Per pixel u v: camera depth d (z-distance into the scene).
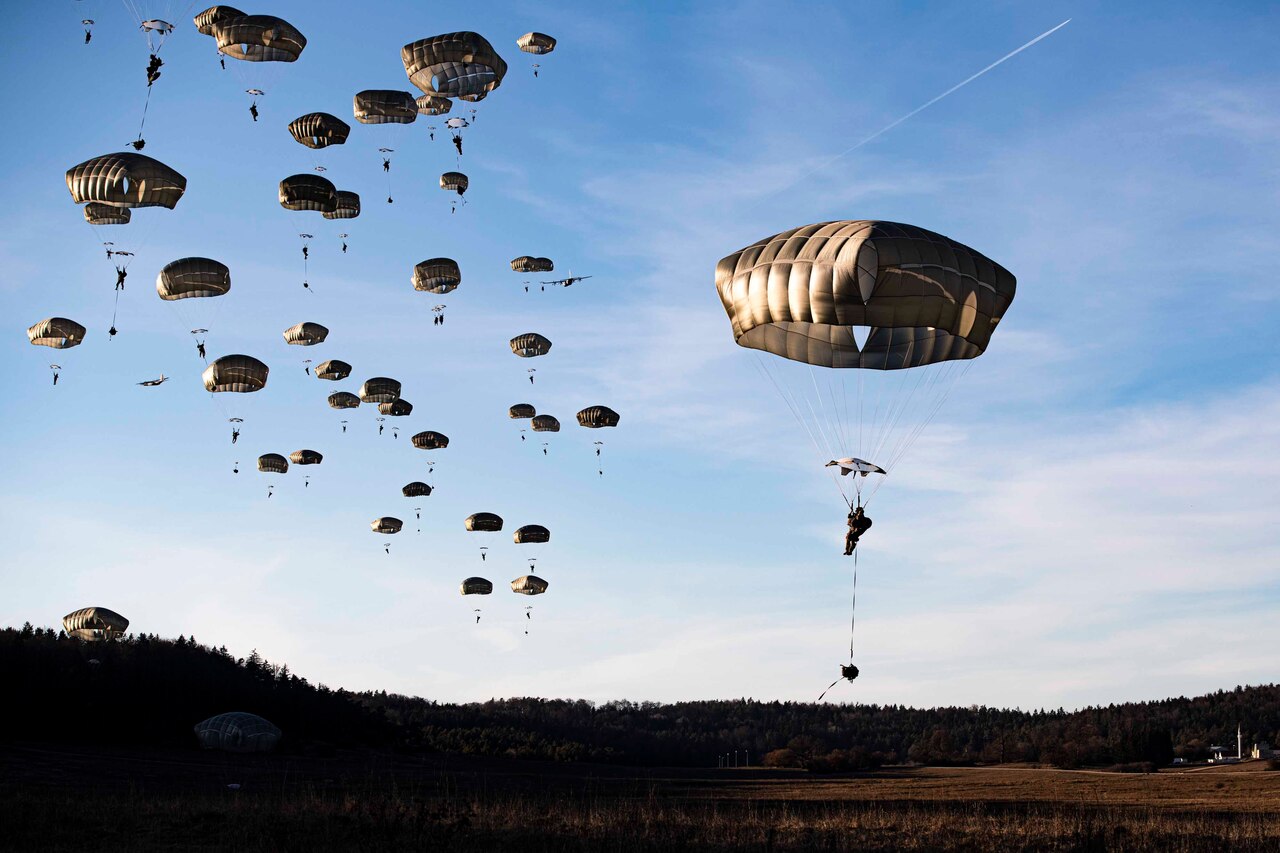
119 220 60.78
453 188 88.75
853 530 30.47
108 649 106.62
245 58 63.50
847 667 29.30
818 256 30.28
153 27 56.62
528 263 90.31
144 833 27.64
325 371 94.12
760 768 137.88
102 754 74.38
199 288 65.38
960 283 30.17
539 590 99.75
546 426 93.69
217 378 72.19
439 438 100.12
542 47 85.00
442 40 61.12
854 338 34.38
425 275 81.38
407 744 108.50
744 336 33.62
